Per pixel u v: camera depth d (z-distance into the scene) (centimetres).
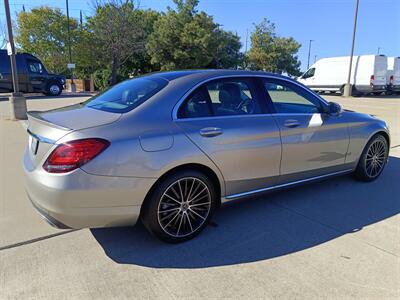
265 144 351
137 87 338
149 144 280
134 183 276
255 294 246
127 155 270
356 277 267
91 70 3822
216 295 245
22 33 3588
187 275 268
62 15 3572
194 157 302
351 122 443
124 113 289
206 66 3734
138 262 286
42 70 2055
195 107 318
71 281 259
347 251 304
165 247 310
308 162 399
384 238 328
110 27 3022
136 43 3206
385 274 271
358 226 353
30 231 336
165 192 298
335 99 2108
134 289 251
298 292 248
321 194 439
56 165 256
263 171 357
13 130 835
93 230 340
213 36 3450
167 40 3344
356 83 2331
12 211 380
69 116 298
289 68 4981
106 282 258
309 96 412
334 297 243
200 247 311
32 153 294
